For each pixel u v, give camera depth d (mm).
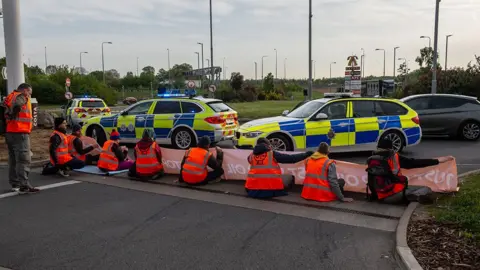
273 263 4512
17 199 7117
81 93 56719
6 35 13648
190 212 6352
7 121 7328
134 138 13195
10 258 4691
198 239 5234
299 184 7832
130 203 6859
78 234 5434
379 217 6051
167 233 5453
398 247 4719
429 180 7000
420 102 14469
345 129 10438
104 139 13695
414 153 11492
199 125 12398
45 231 5551
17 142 7387
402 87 35219
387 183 6539
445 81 27188
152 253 4805
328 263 4512
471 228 5176
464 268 4188
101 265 4492
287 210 6402
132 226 5734
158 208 6570
